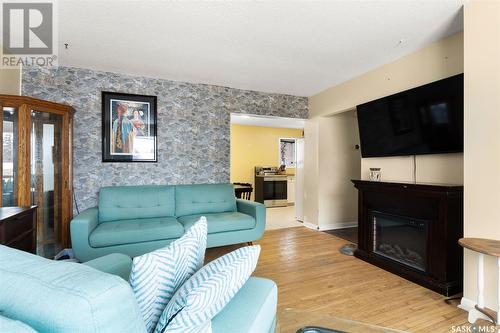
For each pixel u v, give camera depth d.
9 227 1.76
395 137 2.97
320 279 2.55
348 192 4.79
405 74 2.96
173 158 3.77
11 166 2.48
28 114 2.52
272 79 3.78
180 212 3.37
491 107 1.84
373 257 2.94
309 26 2.32
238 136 7.35
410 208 2.56
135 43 2.64
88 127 3.34
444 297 2.20
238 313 1.01
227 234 3.13
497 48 1.80
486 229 1.88
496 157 1.82
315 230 4.54
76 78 3.29
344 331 1.40
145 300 0.84
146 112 3.62
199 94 3.94
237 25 2.30
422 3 2.00
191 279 0.96
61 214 2.93
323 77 3.70
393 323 1.82
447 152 2.42
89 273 0.65
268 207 7.21
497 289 1.84
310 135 4.76
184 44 2.66
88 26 2.31
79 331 0.54
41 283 0.61
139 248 2.67
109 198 3.09
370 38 2.56
